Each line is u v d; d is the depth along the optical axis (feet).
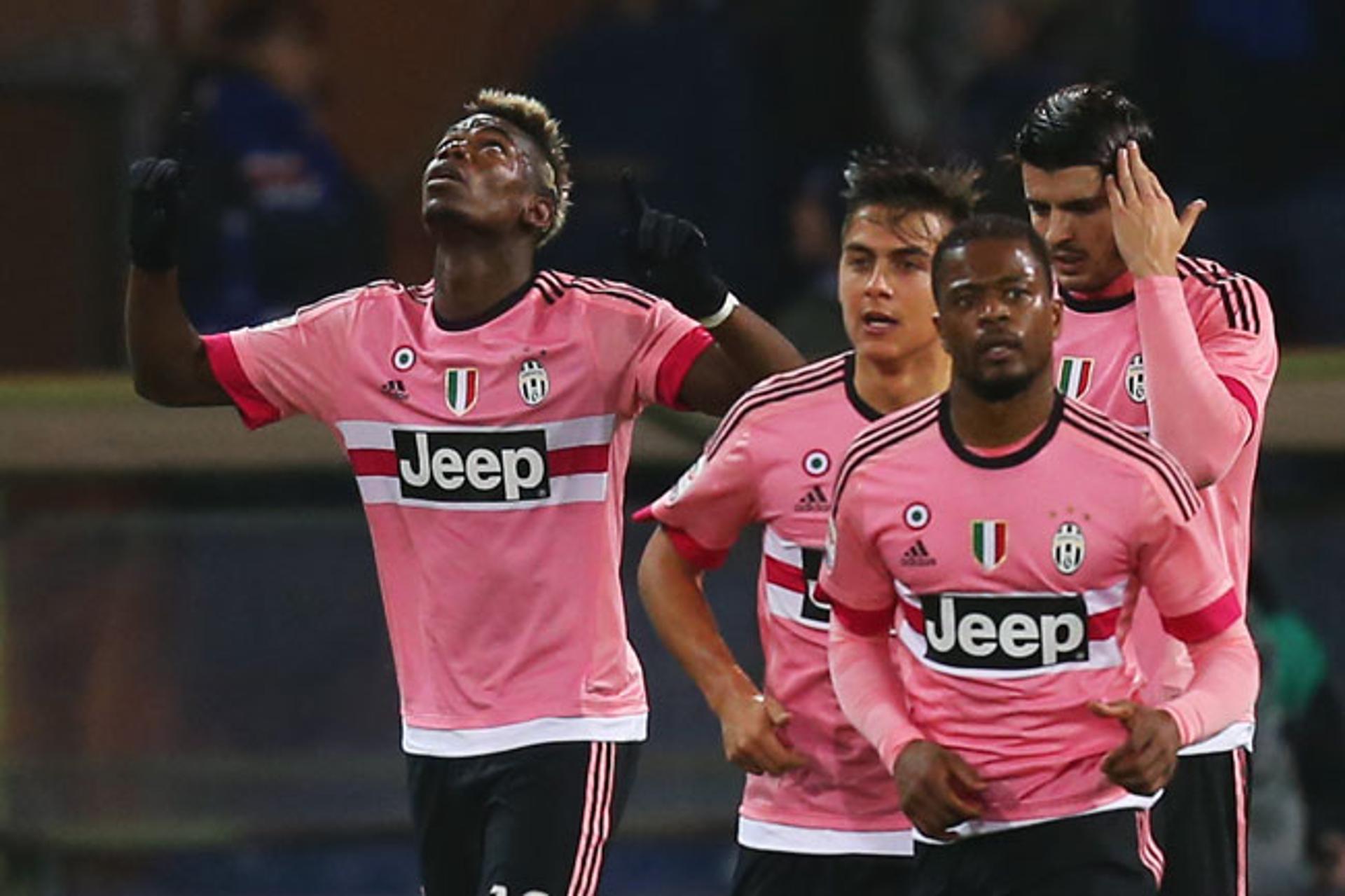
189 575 102.68
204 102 111.04
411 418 64.44
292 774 102.73
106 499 104.88
